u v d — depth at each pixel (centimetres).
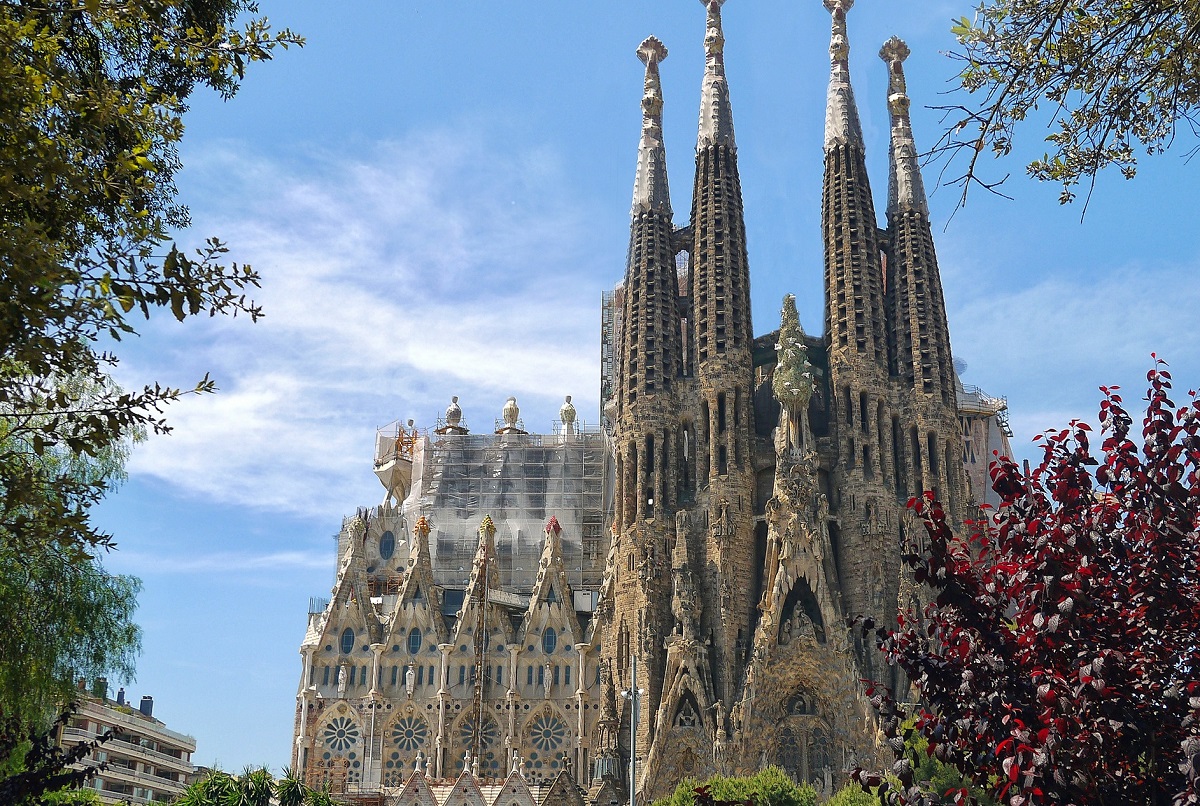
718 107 13875
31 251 1680
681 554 11781
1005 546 2022
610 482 14162
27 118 1958
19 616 4266
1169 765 1792
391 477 15350
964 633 2012
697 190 13562
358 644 12619
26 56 1906
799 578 11506
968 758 2055
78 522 2073
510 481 14350
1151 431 2002
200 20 2648
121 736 15088
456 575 13812
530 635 12738
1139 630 1914
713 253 13088
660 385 12694
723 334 12700
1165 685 1850
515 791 10950
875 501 11956
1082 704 1783
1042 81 1864
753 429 12619
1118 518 1998
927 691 2022
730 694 11225
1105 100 1911
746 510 12138
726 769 10625
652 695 11338
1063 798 1780
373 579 13725
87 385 4125
